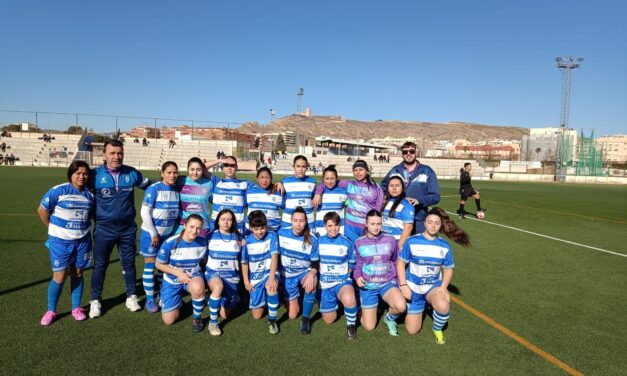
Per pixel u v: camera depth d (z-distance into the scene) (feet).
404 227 15.40
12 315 13.44
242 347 11.84
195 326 12.84
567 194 76.64
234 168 17.71
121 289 16.56
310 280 13.20
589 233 33.09
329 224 13.87
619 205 56.03
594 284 19.04
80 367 10.37
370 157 169.37
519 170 183.93
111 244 14.11
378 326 13.85
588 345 12.62
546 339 12.98
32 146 125.49
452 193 70.28
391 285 13.38
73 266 13.28
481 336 13.09
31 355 10.91
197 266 14.19
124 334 12.42
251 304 14.05
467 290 17.74
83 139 118.21
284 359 11.16
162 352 11.33
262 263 14.25
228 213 14.10
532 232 32.89
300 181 17.93
